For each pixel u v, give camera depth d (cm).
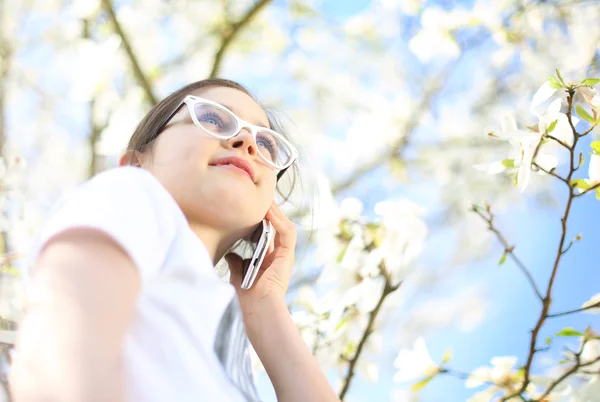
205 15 352
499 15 318
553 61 329
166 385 71
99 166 273
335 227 188
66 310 60
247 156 100
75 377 57
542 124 139
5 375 79
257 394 84
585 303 149
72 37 333
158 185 79
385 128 345
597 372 154
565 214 138
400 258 186
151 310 75
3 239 220
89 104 284
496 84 357
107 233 66
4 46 328
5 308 173
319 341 188
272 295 114
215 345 78
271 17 372
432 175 365
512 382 169
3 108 318
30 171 321
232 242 105
